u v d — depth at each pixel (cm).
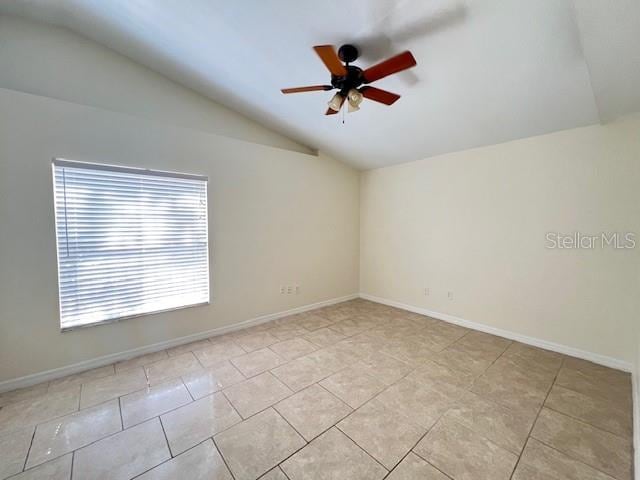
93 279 247
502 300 317
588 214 259
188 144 293
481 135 303
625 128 239
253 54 236
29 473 144
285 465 149
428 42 192
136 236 267
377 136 344
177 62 268
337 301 454
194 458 154
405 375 237
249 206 343
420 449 160
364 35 193
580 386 220
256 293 355
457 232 355
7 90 208
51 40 239
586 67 189
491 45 185
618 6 131
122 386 221
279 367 250
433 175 378
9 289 214
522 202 298
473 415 188
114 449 159
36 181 220
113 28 239
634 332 239
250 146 341
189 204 297
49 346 230
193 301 304
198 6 197
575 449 159
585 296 262
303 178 397
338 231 449
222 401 203
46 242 226
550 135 278
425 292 393
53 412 190
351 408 195
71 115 232
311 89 205
